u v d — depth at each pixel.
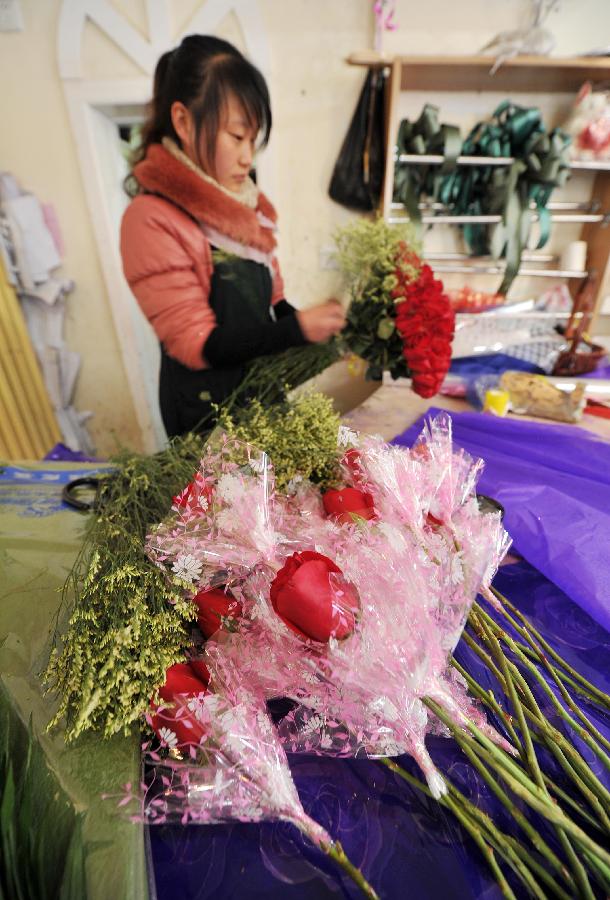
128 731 0.34
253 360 1.59
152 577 0.40
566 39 1.52
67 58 1.46
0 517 0.70
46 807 0.32
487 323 1.67
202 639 0.43
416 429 1.08
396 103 1.46
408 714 0.34
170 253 1.57
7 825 0.28
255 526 0.42
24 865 0.28
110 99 1.51
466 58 1.39
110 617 0.38
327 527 0.45
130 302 1.85
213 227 1.58
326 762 0.38
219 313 1.67
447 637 0.39
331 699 0.35
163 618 0.38
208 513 0.43
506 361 1.55
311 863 0.32
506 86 1.58
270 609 0.37
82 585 0.45
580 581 0.54
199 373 1.70
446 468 0.50
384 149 1.61
